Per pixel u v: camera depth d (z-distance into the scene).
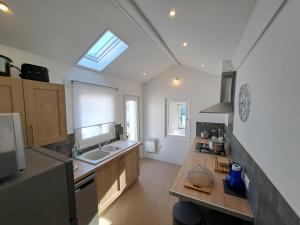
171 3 1.29
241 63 1.84
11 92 1.43
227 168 2.02
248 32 1.34
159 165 4.06
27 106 1.55
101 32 1.96
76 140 2.48
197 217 1.47
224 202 1.37
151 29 2.08
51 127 1.78
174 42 2.33
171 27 1.81
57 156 0.92
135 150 3.12
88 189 1.89
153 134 4.42
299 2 0.68
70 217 0.87
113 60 2.67
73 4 1.45
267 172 0.99
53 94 1.79
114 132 3.31
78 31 1.81
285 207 0.75
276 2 0.84
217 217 1.43
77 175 1.80
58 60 2.16
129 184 2.95
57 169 0.79
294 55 0.71
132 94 3.94
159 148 4.37
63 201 0.83
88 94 2.65
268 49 1.02
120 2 1.46
